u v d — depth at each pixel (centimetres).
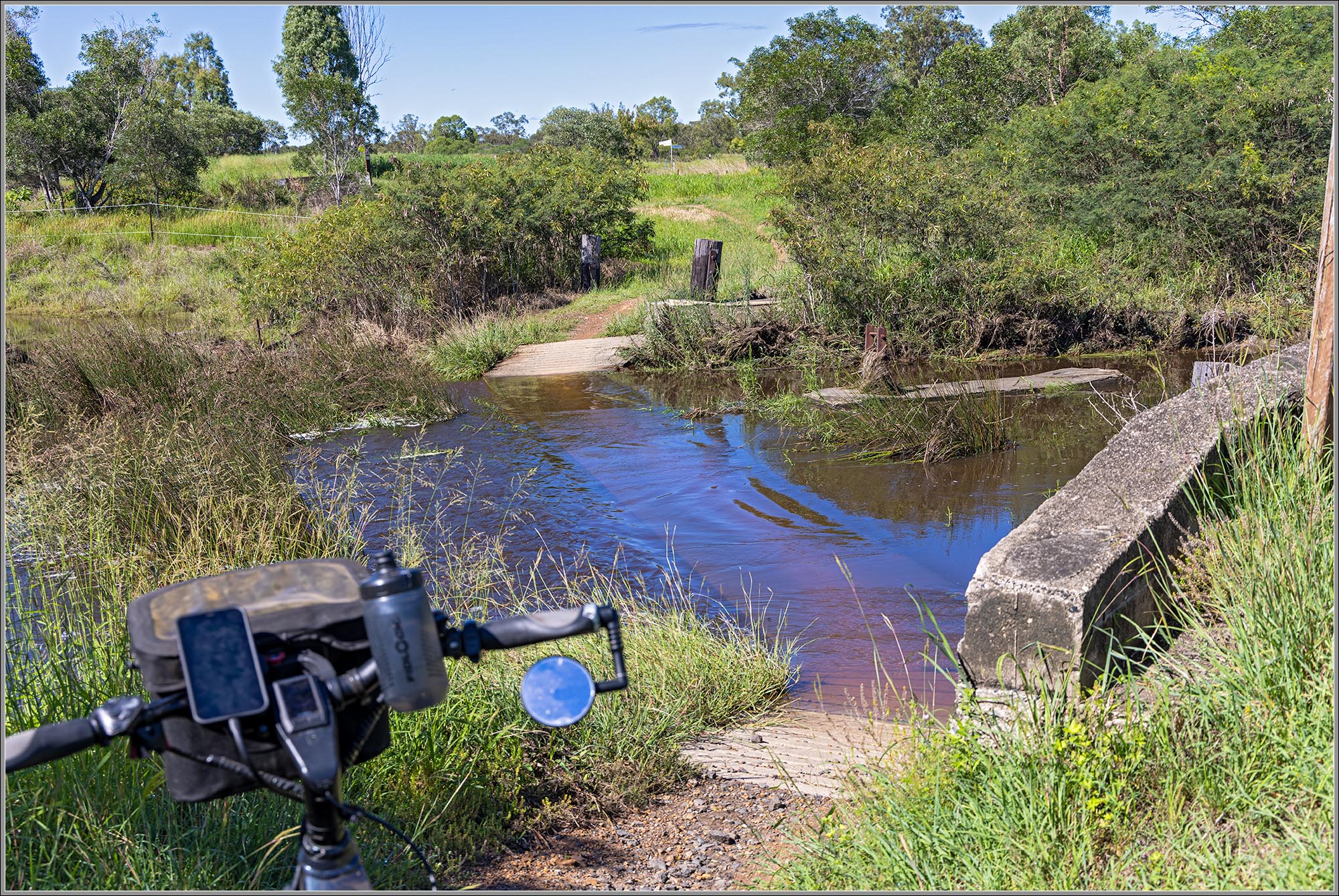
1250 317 1409
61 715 338
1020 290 1480
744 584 645
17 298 2528
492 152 5628
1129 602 367
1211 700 310
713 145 6850
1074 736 291
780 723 446
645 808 379
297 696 182
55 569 559
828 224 1558
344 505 684
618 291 2214
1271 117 1764
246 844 312
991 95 3167
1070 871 261
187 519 630
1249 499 393
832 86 3384
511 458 1019
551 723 196
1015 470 864
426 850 334
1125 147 1858
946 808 296
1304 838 259
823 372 1411
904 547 693
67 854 290
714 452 1008
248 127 5250
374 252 1969
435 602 582
